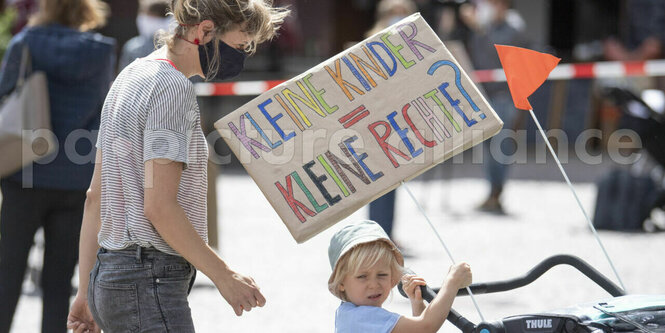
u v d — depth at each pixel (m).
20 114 13.07
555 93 42.09
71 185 13.14
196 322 16.30
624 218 25.67
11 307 12.95
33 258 20.91
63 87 13.49
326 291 18.55
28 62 13.35
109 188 8.63
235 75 8.93
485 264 20.70
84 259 9.48
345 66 9.22
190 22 8.59
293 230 8.90
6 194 13.10
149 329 8.51
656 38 42.31
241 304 8.50
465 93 9.08
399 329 8.84
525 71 9.58
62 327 13.08
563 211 28.84
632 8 42.75
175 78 8.46
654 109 26.11
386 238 9.27
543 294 18.05
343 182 8.95
